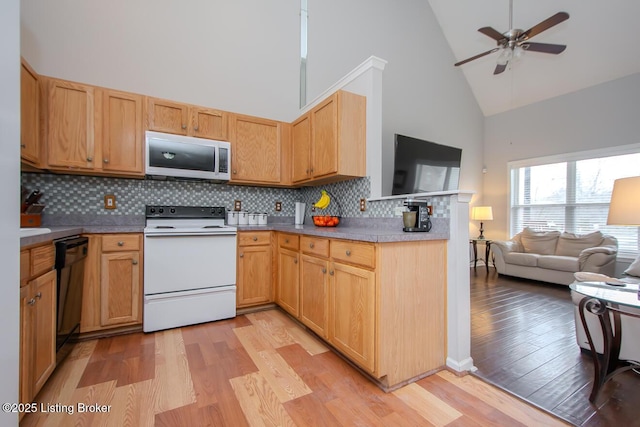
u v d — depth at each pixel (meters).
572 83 4.54
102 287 2.14
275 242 2.82
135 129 2.42
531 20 4.23
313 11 3.70
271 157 3.04
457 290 1.75
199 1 3.01
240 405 1.42
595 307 1.49
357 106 2.47
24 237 1.24
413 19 4.77
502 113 5.55
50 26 2.43
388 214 2.28
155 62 2.81
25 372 1.26
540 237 4.61
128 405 1.41
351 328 1.74
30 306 1.31
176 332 2.29
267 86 3.35
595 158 4.39
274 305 2.93
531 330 2.43
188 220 2.83
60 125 2.16
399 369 1.62
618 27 3.79
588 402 1.47
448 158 4.50
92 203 2.53
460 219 1.77
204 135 2.70
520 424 1.31
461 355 1.75
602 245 3.96
